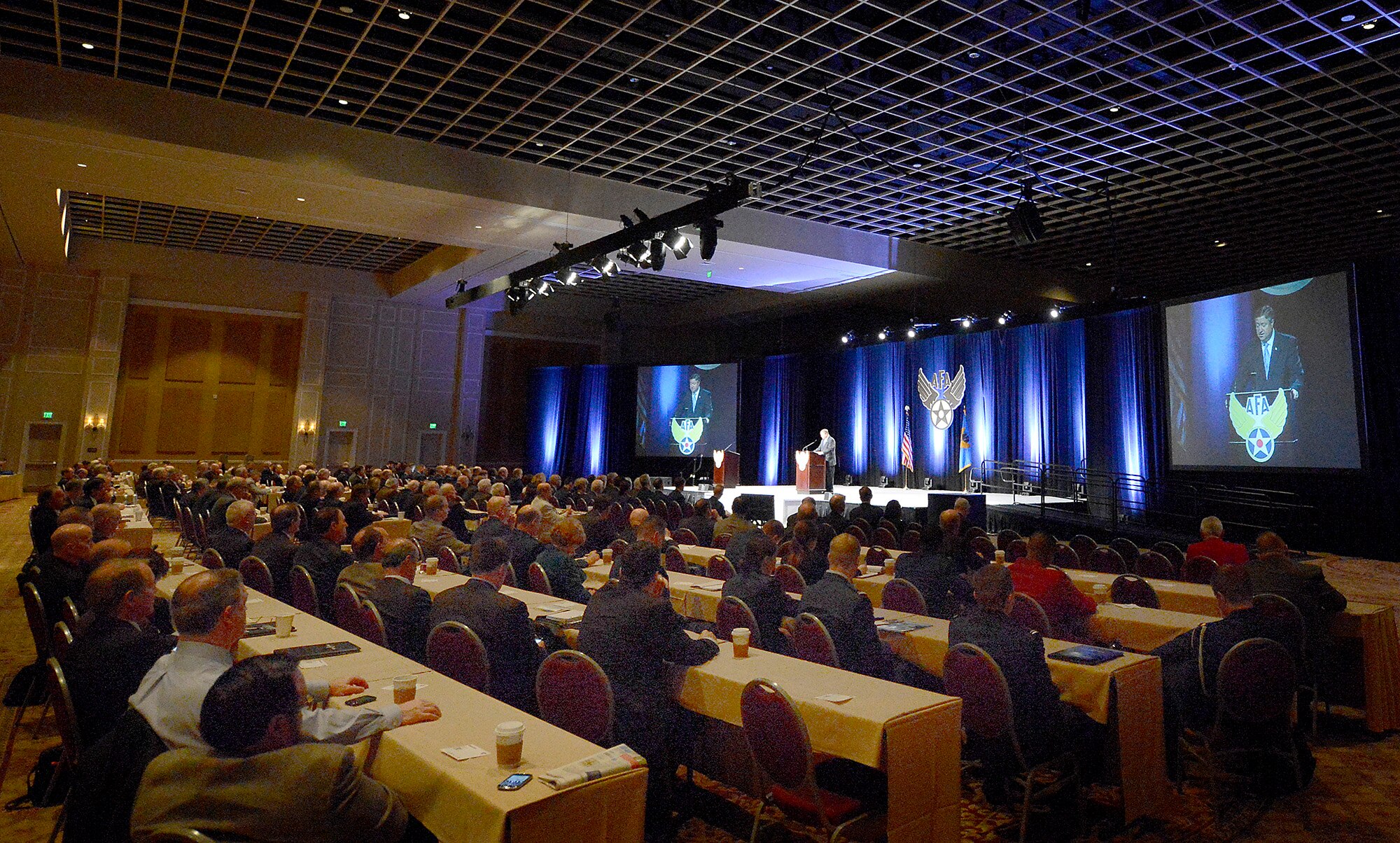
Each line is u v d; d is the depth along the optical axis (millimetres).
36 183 12250
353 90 9977
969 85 9406
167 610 4473
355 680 2932
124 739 2180
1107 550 7590
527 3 8062
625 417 24156
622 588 3535
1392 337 11961
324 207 12414
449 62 9125
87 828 2143
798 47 8727
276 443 22172
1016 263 16781
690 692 3395
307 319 21734
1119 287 13555
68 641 3119
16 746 4215
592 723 3027
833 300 19422
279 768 1871
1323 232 13938
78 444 19422
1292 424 11461
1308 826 3506
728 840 3373
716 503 10352
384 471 13961
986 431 18328
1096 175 11812
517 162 12133
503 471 14234
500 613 3559
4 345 18906
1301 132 10117
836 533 9477
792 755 2785
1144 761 3432
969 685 3285
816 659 3830
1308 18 7609
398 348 22969
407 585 4199
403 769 2391
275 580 5602
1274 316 11789
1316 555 12047
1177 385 13281
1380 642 4734
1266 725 3791
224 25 8469
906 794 2730
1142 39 8297
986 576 3465
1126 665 3438
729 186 9078
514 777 2170
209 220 16688
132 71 9625
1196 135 10227
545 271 12453
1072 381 16781
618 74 9312
